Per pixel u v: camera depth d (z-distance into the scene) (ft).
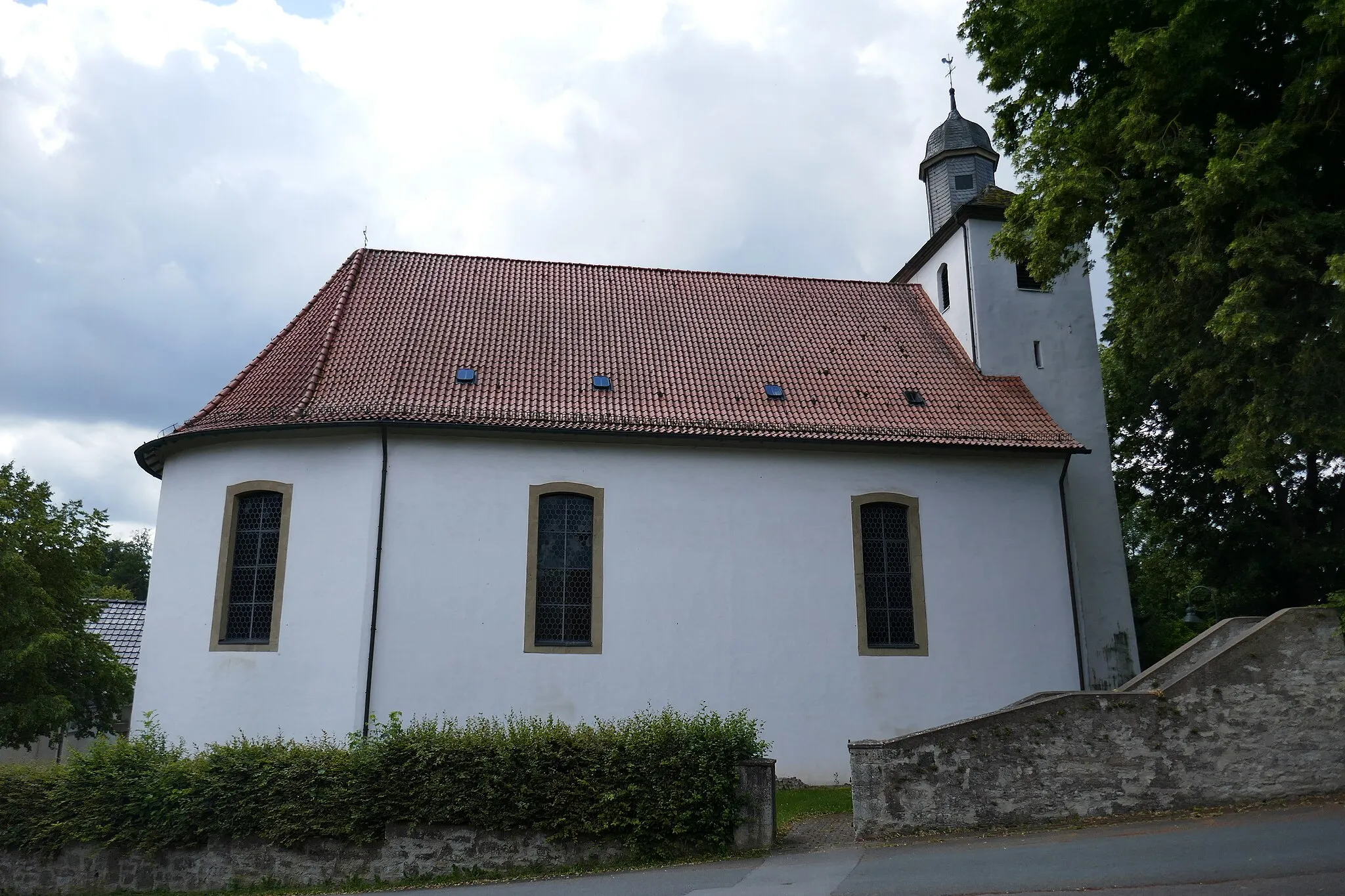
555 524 59.00
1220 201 44.57
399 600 55.77
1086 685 62.08
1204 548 83.05
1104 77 53.16
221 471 58.44
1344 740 40.91
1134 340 59.52
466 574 56.75
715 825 38.40
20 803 40.63
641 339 68.90
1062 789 39.09
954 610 61.67
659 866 37.17
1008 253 57.21
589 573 58.59
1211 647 46.93
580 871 37.50
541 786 38.81
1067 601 63.05
